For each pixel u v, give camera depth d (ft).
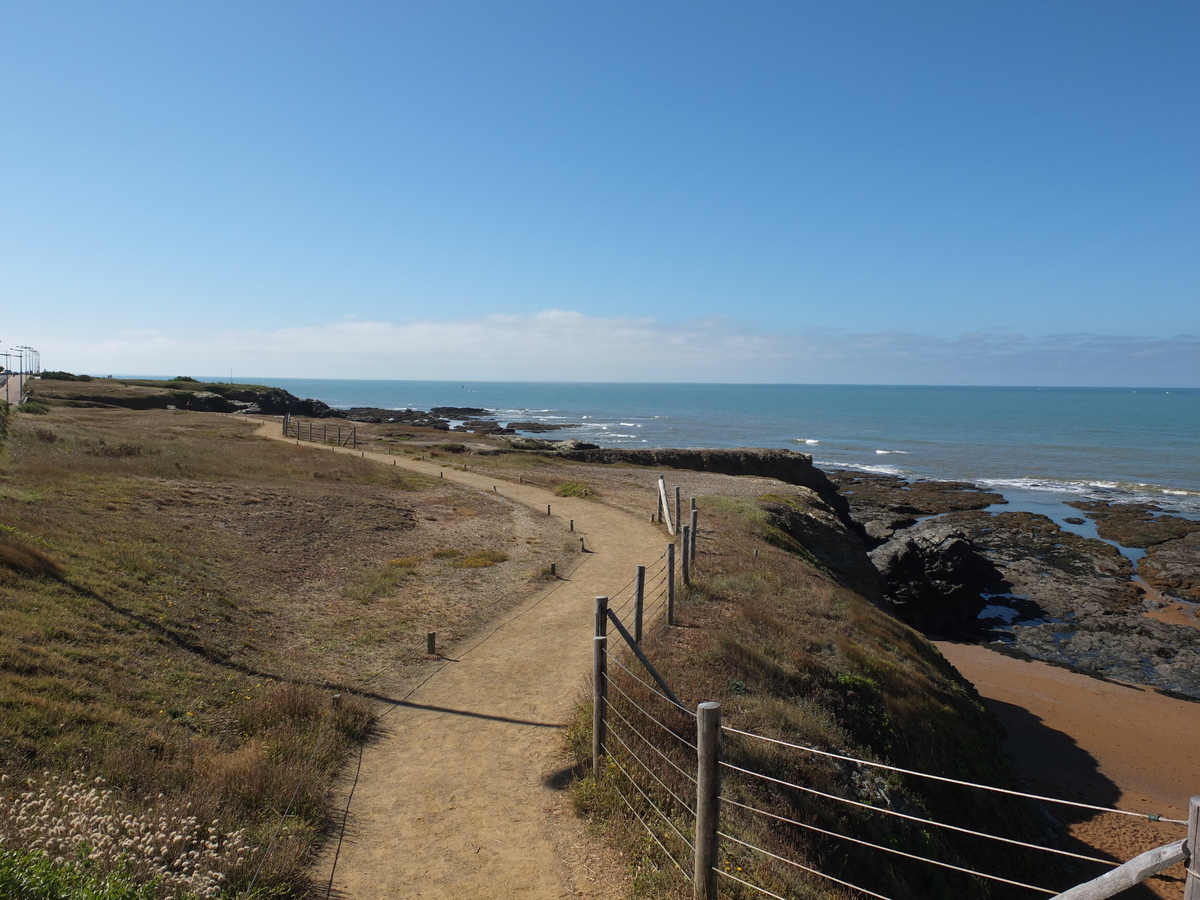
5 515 51.03
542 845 24.44
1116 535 154.40
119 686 30.96
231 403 263.29
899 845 31.53
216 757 27.12
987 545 147.43
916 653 56.13
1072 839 49.24
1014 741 68.33
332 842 24.32
